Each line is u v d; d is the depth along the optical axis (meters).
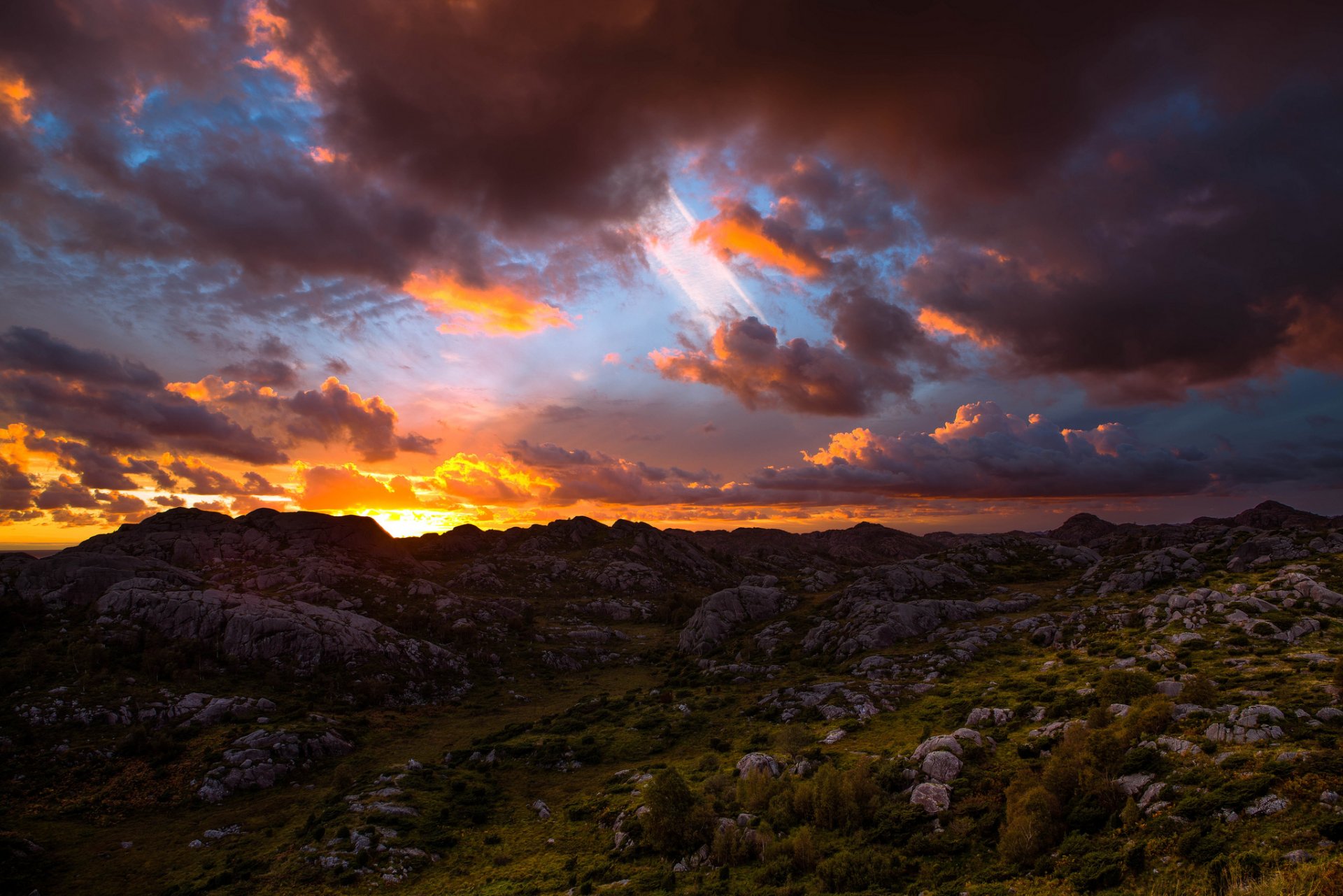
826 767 55.09
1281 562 107.94
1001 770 51.28
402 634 151.38
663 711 107.88
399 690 128.00
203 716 101.62
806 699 97.44
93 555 144.50
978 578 170.50
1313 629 72.25
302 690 120.38
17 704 95.62
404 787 76.94
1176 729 46.25
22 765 84.19
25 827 71.75
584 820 66.62
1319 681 52.31
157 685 109.50
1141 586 121.50
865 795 51.88
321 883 55.56
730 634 162.12
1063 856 36.31
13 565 141.12
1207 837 32.09
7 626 120.31
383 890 54.44
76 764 86.31
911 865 41.88
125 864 65.44
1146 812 37.22
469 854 61.19
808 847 45.50
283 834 69.94
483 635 165.38
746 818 54.31
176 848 68.81
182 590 139.25
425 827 67.00
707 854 50.66
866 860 42.72
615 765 87.12
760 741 84.19
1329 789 32.38
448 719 119.25
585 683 145.75
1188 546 141.12
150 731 96.88
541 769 86.88
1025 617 123.81
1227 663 64.75
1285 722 42.50
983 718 67.19
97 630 120.12
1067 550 189.12
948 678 95.56
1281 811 32.16
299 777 89.94
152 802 79.88
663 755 88.94
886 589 155.38
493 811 72.81
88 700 100.00
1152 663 70.56
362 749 100.75
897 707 86.25
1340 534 111.44
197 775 85.88
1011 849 38.56
